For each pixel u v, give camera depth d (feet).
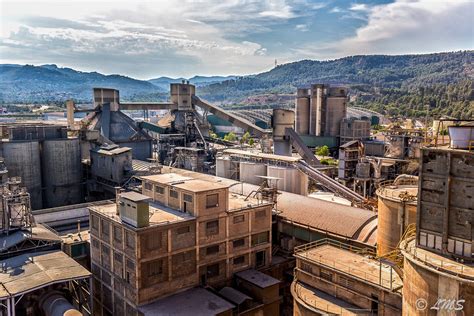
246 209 177.68
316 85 543.39
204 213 163.63
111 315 165.58
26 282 135.74
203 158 320.91
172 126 399.03
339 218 186.91
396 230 142.41
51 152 268.62
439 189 95.35
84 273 144.97
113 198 261.85
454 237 93.30
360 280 121.19
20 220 172.04
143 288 149.28
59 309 134.82
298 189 241.76
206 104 418.10
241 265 179.22
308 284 139.23
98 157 273.75
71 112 362.74
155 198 184.34
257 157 259.60
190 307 147.74
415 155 342.85
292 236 199.62
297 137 347.15
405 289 97.55
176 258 157.48
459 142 94.02
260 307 161.58
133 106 402.93
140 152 362.33
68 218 226.17
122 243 155.12
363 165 289.12
